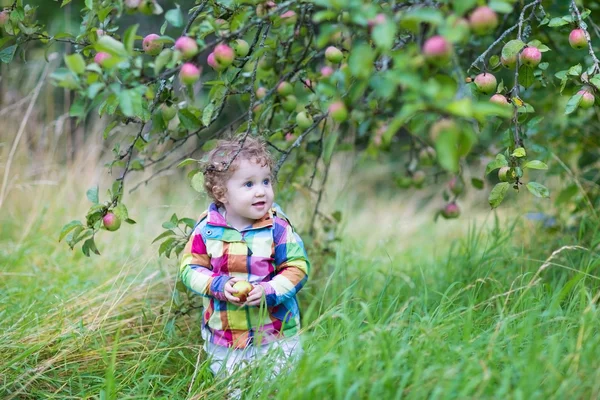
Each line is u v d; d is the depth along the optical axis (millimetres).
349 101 1924
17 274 3436
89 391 2436
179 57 1962
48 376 2537
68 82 1875
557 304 2314
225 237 2426
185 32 2336
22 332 2670
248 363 2355
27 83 5238
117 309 3064
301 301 3324
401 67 1634
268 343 2438
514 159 2406
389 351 2049
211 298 2498
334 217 3572
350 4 1716
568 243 3432
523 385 1835
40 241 4074
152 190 5184
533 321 2262
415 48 1679
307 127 2771
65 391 2467
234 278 2367
